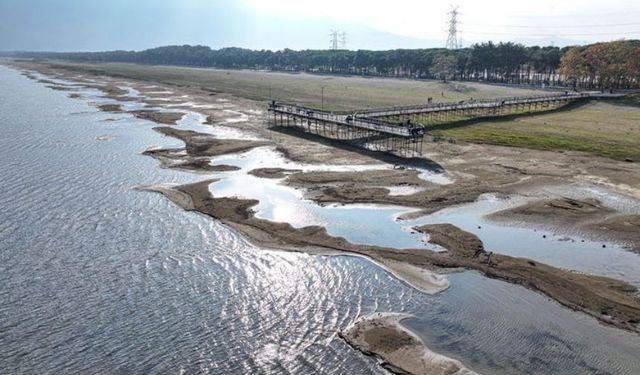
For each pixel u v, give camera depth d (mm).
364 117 78625
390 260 36531
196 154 66938
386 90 151000
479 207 47406
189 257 37094
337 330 28516
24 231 41000
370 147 70562
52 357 26125
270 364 25766
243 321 29391
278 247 38719
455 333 28156
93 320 29266
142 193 50688
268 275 34625
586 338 27625
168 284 33281
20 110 103188
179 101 123625
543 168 59656
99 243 39125
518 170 58969
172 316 29766
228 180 55375
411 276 34344
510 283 33344
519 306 30688
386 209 46781
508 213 45875
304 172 58500
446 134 78625
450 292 32344
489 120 91500
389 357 26062
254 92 144000
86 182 54031
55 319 29250
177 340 27625
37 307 30391
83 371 25156
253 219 44094
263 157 65750
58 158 63781
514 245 39469
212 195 50188
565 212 46000
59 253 37344
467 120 90438
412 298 31750
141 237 40375
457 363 25578
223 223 43125
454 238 40094
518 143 72000
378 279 34062
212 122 91562
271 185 53562
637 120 91375
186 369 25391
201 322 29234
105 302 31062
